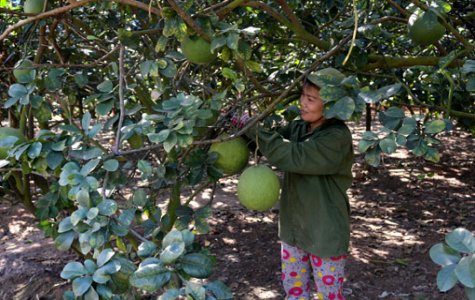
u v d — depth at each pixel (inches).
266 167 86.0
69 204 94.0
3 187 131.0
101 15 131.5
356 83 70.3
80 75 94.3
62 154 67.7
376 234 201.0
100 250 61.5
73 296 58.1
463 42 92.8
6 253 183.3
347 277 164.4
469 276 46.9
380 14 128.9
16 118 124.5
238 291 158.6
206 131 91.4
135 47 78.4
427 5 86.7
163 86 92.3
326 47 105.6
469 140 359.3
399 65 110.5
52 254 182.7
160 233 83.5
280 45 155.6
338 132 90.5
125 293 68.4
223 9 79.6
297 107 108.5
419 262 173.5
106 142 274.5
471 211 223.6
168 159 87.2
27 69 85.7
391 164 302.5
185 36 76.6
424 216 220.4
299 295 112.1
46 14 76.1
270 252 186.2
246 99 93.8
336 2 139.9
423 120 80.8
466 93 127.3
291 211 103.7
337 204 99.4
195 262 54.6
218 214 225.8
